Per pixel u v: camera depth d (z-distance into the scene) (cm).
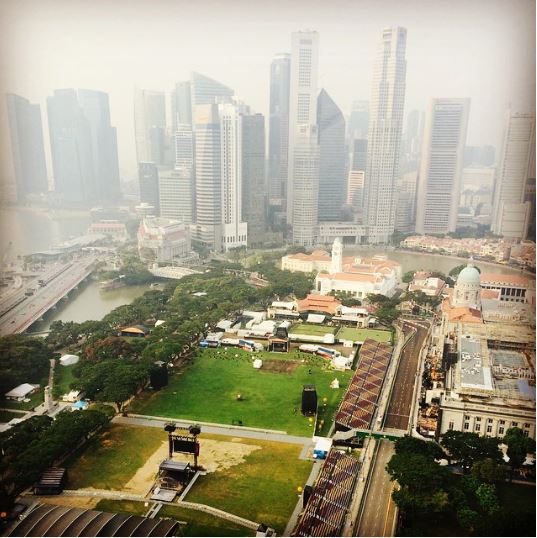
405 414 14088
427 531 10038
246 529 10144
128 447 12875
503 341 16362
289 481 11556
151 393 15788
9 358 16650
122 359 16712
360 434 13188
